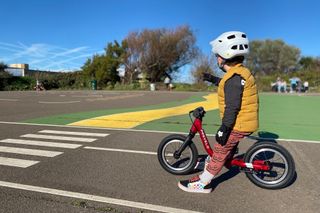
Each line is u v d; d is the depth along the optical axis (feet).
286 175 15.16
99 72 148.36
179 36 156.35
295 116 39.73
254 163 15.14
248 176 15.57
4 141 25.39
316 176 17.16
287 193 14.90
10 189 15.34
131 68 153.69
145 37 153.07
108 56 152.05
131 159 20.24
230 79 13.69
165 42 154.51
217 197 14.47
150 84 135.33
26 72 169.68
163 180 16.51
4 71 143.43
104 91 119.24
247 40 14.14
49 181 16.38
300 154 21.67
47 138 26.58
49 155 21.22
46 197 14.40
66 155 21.21
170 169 17.39
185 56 160.76
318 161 19.99
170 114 41.83
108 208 13.32
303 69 162.61
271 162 15.34
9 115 41.32
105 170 18.06
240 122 14.02
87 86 148.36
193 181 15.10
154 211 13.12
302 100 62.08
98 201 13.98
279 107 49.83
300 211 13.15
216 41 14.38
